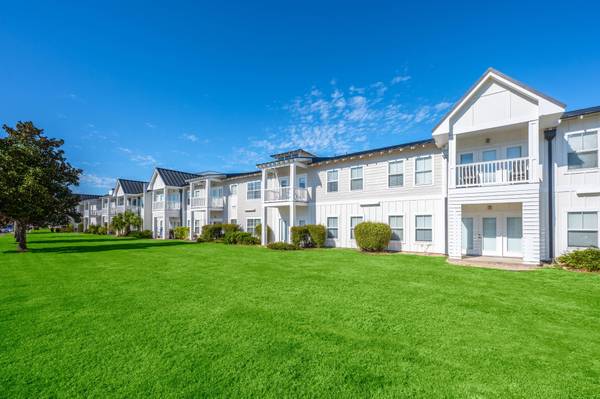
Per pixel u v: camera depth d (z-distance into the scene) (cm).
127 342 429
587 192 1083
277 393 309
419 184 1535
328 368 356
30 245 2177
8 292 718
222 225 2478
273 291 712
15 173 1672
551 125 1149
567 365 362
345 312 555
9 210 1662
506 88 1145
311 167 2006
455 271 957
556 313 546
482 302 614
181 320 516
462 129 1230
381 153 1636
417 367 358
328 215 1914
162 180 3219
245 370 352
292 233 1877
